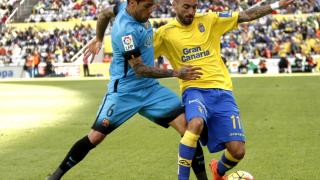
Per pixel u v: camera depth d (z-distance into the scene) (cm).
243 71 11369
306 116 4138
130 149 2872
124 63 1916
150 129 3603
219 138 1944
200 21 2027
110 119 1945
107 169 2389
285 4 2023
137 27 1853
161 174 2273
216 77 1998
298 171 2283
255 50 11825
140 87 1945
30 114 4744
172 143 3038
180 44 2003
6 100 6234
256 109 4666
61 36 13375
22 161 2617
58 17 14300
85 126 3869
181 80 2025
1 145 3098
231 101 1980
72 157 1964
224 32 2066
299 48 11938
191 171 2317
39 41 13300
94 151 2825
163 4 13788
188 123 1869
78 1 14625
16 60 12800
